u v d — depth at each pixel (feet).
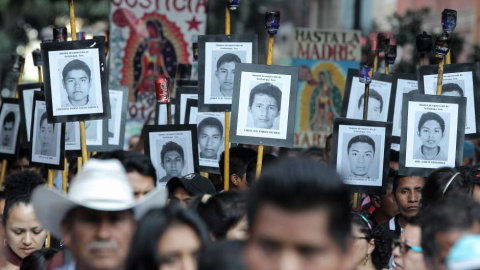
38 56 50.78
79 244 22.89
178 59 66.64
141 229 21.57
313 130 68.69
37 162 43.52
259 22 123.95
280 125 38.86
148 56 66.13
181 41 66.69
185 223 21.81
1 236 32.09
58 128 42.83
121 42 65.92
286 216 14.82
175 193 38.34
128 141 64.64
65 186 43.47
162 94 44.42
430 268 21.53
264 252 14.98
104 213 22.79
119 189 22.79
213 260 21.77
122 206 22.66
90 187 22.66
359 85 47.52
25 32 104.99
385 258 33.86
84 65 38.70
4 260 34.04
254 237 15.08
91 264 22.84
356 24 124.16
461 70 42.37
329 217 14.83
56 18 104.12
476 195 33.09
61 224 23.48
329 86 68.95
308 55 68.95
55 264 25.91
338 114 68.80
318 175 14.97
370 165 41.22
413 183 40.50
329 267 14.88
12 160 54.95
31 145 43.80
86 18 103.65
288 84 38.93
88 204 22.48
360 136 41.24
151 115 65.57
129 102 65.57
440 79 40.60
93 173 22.88
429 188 33.50
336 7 130.93
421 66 42.93
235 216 27.43
